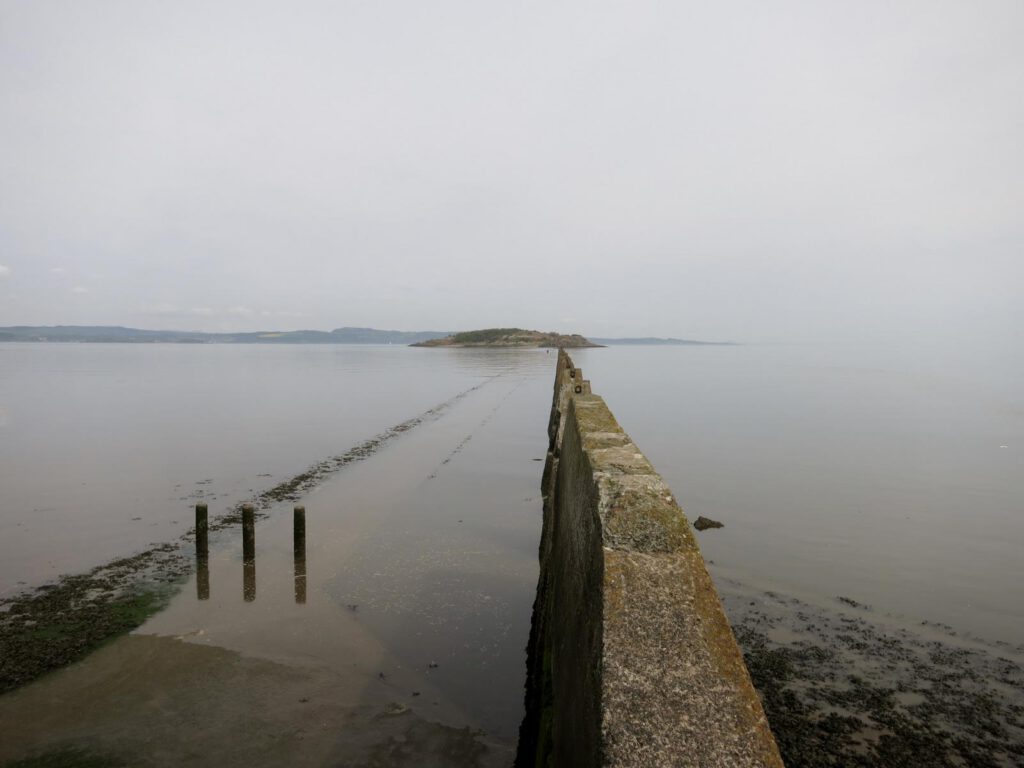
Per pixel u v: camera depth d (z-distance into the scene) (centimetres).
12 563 1149
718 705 215
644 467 352
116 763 602
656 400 4191
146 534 1322
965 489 1705
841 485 1741
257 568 1112
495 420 3206
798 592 1002
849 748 629
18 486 1762
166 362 10706
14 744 634
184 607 953
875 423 3027
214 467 2022
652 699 217
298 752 616
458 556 1172
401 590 1016
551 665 496
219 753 616
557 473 969
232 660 794
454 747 625
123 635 862
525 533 1312
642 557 261
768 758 201
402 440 2559
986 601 971
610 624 241
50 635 864
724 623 239
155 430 2836
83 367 8738
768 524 1361
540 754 455
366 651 818
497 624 898
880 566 1116
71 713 684
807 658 800
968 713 687
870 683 744
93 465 2052
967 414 3384
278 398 4384
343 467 2017
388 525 1369
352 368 8762
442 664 788
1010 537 1281
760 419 3167
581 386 1093
